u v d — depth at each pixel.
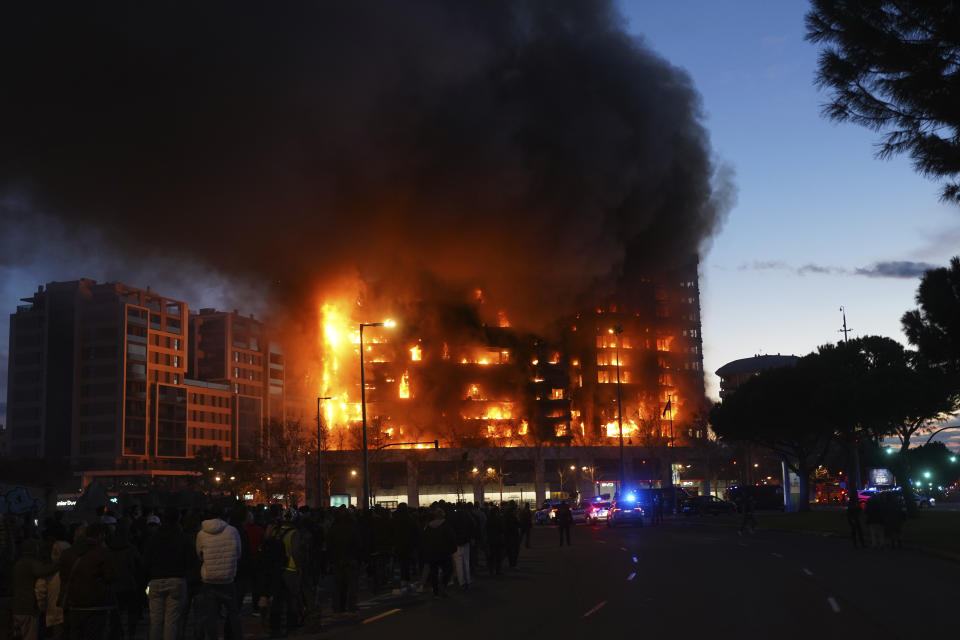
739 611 16.25
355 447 120.88
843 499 107.75
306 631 16.28
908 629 13.77
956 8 18.48
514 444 128.88
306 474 119.88
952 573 23.69
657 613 16.27
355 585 18.53
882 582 21.34
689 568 26.48
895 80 19.20
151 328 157.75
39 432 151.88
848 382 63.34
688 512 84.75
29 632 13.02
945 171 19.48
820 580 21.98
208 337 176.25
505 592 21.56
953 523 47.88
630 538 47.50
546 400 132.12
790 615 15.55
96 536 11.86
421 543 21.22
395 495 123.12
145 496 33.81
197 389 165.62
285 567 16.36
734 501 93.50
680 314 150.75
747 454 124.50
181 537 12.77
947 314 33.31
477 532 26.78
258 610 17.77
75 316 152.62
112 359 151.12
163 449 156.75
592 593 20.38
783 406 72.75
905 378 59.91
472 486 124.69
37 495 29.06
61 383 151.62
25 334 154.75
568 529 40.78
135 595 15.05
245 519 15.74
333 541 18.47
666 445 132.12
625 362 144.00
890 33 19.00
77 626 11.51
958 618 14.96
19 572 12.99
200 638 13.03
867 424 65.31
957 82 18.94
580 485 129.38
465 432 124.50
